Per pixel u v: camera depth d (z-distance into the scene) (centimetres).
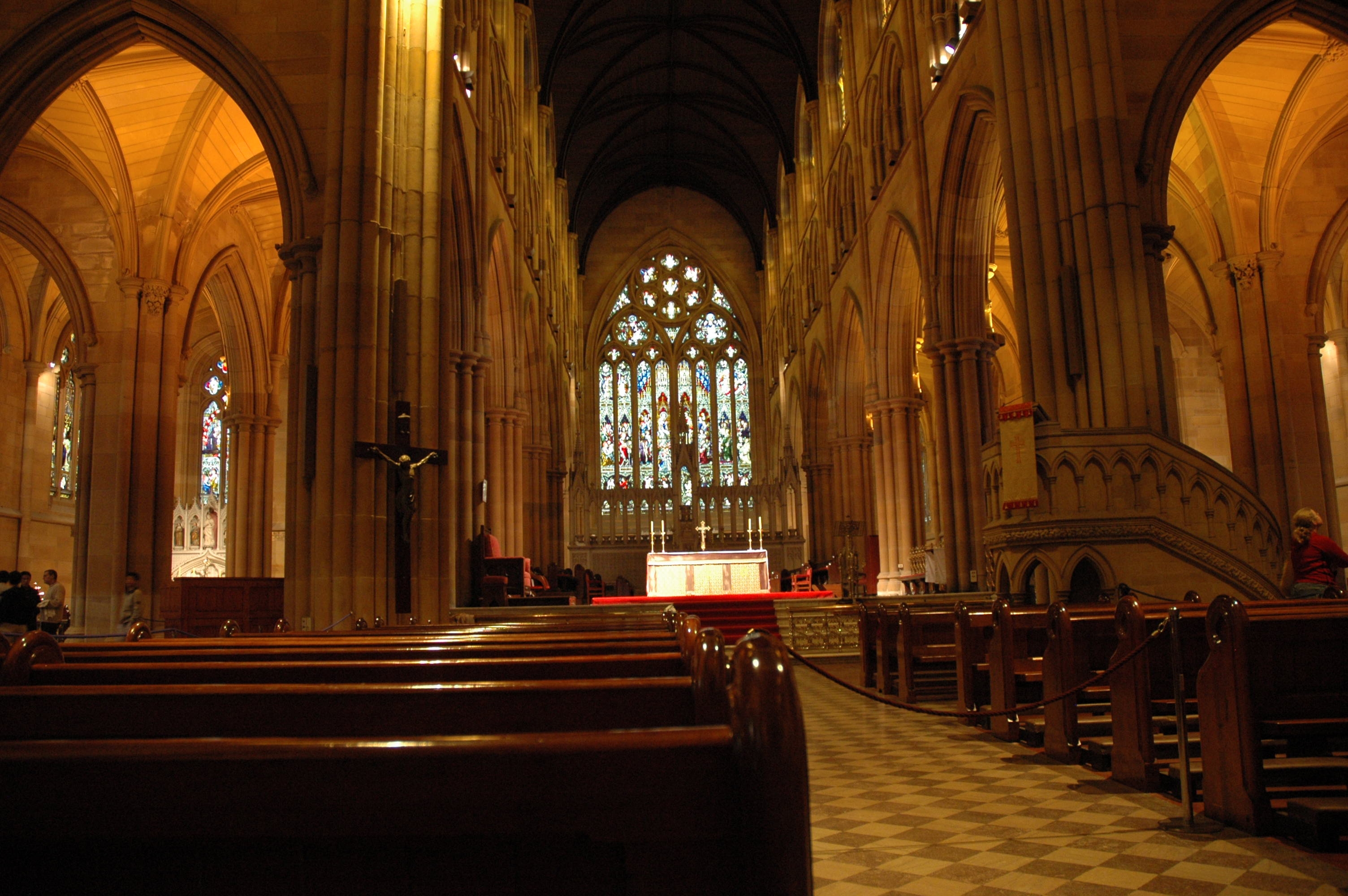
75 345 2039
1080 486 1168
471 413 1869
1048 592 1162
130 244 2011
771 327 4325
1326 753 618
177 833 180
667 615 664
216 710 303
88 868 190
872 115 2409
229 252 2381
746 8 3325
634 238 4622
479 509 1891
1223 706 529
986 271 1938
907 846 502
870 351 2511
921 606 1672
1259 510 1174
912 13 2055
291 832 180
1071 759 710
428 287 1431
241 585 1669
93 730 300
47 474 2798
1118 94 1323
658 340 4594
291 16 1465
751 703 176
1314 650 561
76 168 1975
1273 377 2062
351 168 1365
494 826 180
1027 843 500
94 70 1805
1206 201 2166
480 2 1995
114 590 1903
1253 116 2031
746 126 4072
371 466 1309
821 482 3481
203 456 3716
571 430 4119
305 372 1366
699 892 182
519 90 2627
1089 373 1277
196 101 1970
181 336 2097
